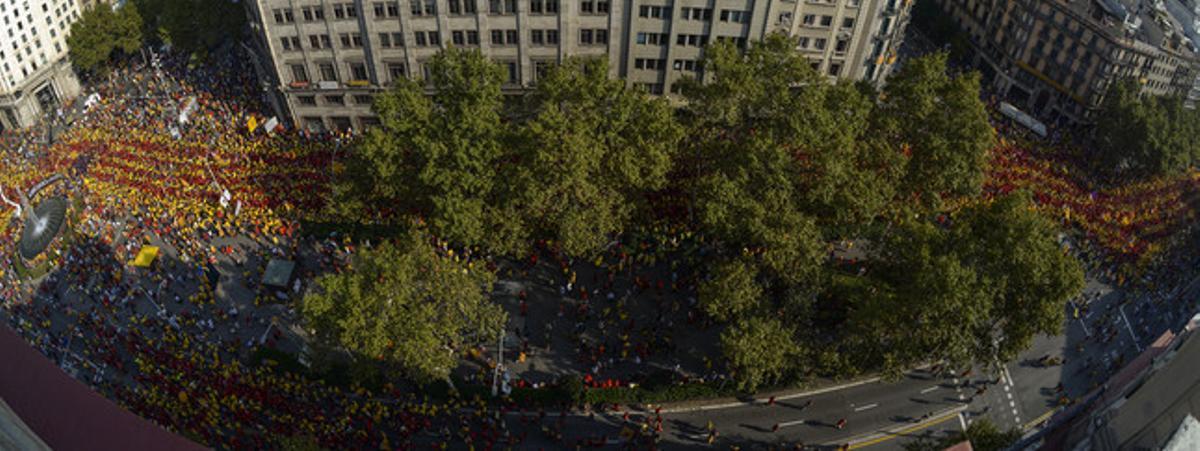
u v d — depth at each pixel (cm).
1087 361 9850
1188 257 11325
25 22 14088
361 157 10512
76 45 14812
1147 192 12431
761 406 9306
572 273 10681
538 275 10744
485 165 9919
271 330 10044
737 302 8650
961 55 16300
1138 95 13050
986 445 8056
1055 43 14112
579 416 9169
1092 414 5653
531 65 12438
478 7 11838
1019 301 8238
